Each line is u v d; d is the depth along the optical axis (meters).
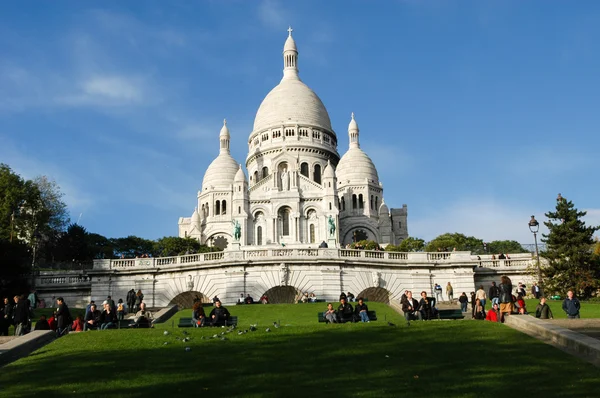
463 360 22.22
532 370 20.61
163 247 128.62
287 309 46.00
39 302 58.88
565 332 24.48
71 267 84.19
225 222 144.62
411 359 22.53
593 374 19.89
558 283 57.38
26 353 25.41
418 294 61.56
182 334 27.97
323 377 20.33
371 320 34.69
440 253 63.06
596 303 48.94
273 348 24.41
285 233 137.00
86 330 31.97
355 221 148.88
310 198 137.62
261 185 141.12
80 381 20.20
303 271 58.78
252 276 58.50
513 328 27.88
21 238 84.12
